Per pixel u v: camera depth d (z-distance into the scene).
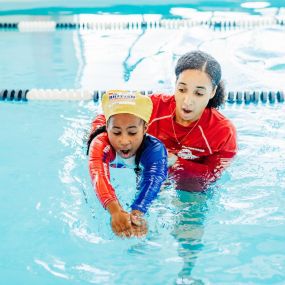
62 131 2.94
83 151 2.62
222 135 2.31
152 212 2.05
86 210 2.10
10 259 1.83
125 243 1.90
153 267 1.77
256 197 2.18
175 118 2.33
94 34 5.50
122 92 1.97
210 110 2.34
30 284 1.69
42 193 2.25
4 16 6.35
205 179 2.24
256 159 2.51
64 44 5.11
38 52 4.82
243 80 3.86
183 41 5.06
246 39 5.05
